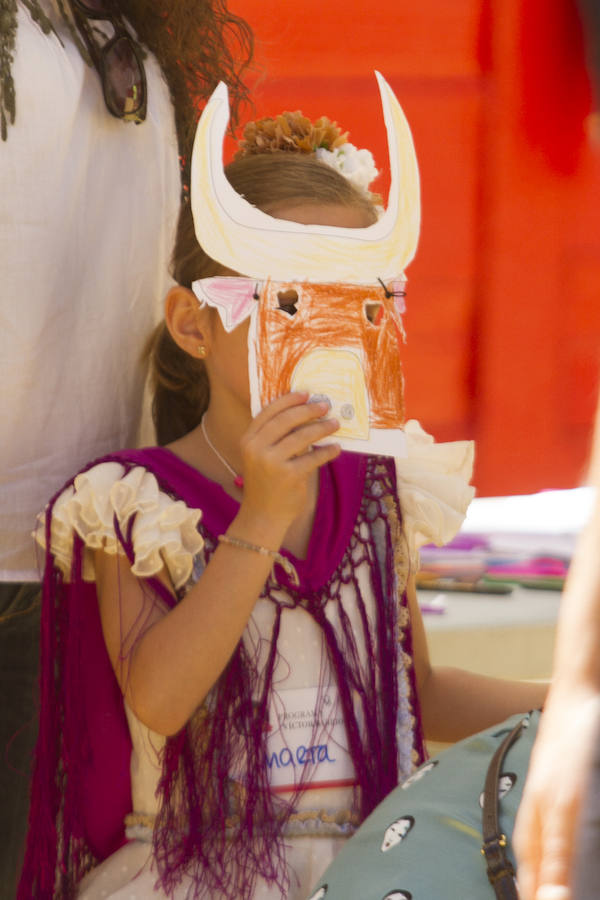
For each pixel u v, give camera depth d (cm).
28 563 368
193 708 327
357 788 351
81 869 357
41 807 340
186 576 344
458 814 278
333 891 277
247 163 364
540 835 185
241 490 364
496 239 722
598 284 748
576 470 764
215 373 362
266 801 337
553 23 691
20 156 344
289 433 324
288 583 355
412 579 407
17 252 348
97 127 374
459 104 700
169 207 415
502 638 579
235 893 332
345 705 352
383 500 386
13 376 354
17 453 361
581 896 168
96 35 376
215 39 429
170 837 334
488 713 411
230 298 323
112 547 336
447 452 411
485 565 680
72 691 341
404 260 342
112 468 344
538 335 744
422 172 702
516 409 746
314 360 327
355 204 359
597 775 173
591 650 186
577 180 725
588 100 700
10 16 335
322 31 660
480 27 693
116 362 395
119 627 338
